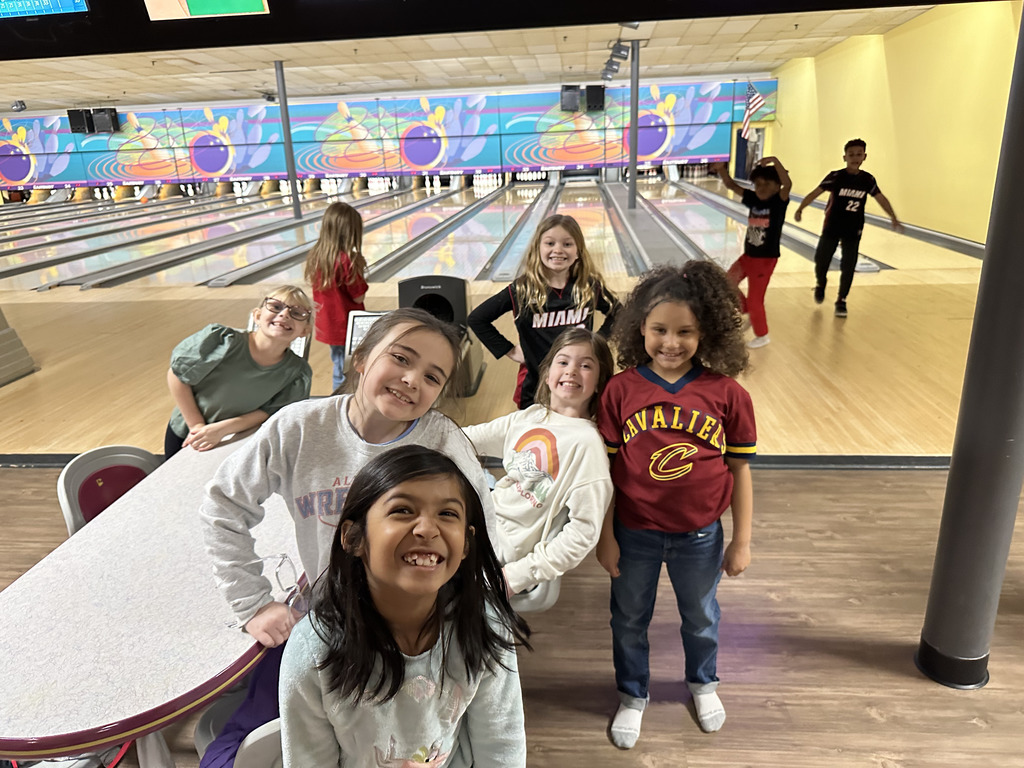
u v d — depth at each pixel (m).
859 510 2.61
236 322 5.50
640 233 8.95
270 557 1.40
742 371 1.53
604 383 1.60
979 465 1.61
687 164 15.67
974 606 1.71
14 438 3.45
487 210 12.39
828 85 11.52
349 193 16.59
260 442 1.12
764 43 10.12
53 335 5.28
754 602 2.13
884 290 5.85
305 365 2.02
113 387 4.13
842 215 4.92
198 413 1.93
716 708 1.71
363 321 3.10
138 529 1.50
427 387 1.05
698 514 1.50
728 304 1.43
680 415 1.45
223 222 12.04
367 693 0.86
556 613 2.14
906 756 1.60
